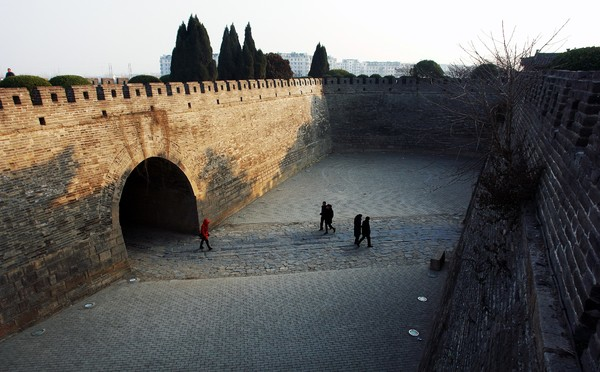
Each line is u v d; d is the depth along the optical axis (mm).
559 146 6781
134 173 22438
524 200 8211
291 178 33812
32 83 17938
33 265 13961
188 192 22062
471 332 7520
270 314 13906
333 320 13406
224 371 11281
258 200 28391
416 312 13742
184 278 17062
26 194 13844
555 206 6121
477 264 9109
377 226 22500
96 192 16359
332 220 23719
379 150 43312
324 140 41688
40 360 11891
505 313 6090
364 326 13039
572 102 6344
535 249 6160
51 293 14453
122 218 24609
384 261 18047
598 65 12953
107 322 13828
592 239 4031
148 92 19094
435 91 40312
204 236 19922
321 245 20125
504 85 16453
